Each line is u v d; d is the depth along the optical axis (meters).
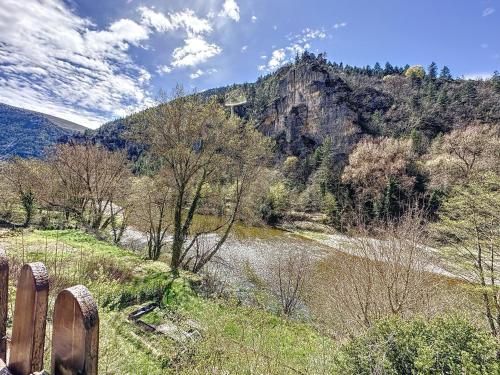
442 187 22.73
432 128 62.78
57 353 0.95
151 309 8.04
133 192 17.23
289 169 60.50
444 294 8.77
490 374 3.06
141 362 5.11
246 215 16.34
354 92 78.44
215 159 13.56
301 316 12.75
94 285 6.56
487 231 8.81
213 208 16.50
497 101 64.94
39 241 11.62
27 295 1.02
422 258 8.04
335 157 61.94
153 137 13.02
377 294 8.15
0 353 1.17
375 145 50.59
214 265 18.09
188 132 12.87
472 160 25.47
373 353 3.75
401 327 3.95
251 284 15.87
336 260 12.25
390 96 79.69
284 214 39.19
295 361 6.05
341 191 42.28
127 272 10.05
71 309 0.91
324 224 35.59
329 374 4.95
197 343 5.98
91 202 21.48
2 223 19.59
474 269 8.91
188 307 8.66
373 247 8.51
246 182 15.60
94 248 12.51
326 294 11.66
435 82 82.88
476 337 3.65
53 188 21.33
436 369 3.32
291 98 80.88
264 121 82.19
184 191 14.49
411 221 8.66
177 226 13.69
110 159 21.38
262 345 6.05
